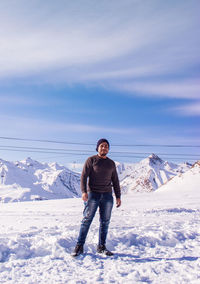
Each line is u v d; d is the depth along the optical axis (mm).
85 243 4355
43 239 4473
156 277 3008
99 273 3117
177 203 15352
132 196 21922
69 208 13320
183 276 3014
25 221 7859
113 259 3770
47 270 3238
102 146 4191
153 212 10352
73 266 3412
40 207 14203
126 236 4820
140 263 3539
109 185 4223
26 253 3883
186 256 3906
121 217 8578
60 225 6285
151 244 4703
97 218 8531
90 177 4164
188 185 31484
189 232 5395
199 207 12836
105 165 4152
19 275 3076
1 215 9852
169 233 5172
